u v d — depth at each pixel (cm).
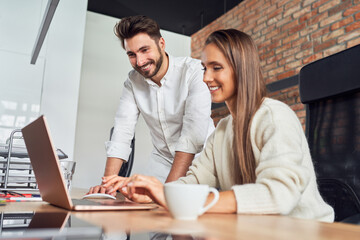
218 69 91
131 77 174
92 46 493
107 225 46
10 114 343
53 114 360
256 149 84
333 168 104
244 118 88
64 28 375
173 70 163
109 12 498
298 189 66
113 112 493
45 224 45
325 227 49
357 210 94
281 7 405
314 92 114
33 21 362
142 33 146
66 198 63
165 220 53
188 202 53
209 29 523
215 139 105
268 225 49
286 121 79
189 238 38
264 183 66
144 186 65
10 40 351
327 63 111
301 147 76
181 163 135
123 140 169
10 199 85
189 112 146
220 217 58
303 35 371
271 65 412
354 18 317
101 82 492
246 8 459
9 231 39
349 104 104
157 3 463
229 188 98
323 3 351
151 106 169
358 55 101
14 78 349
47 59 365
